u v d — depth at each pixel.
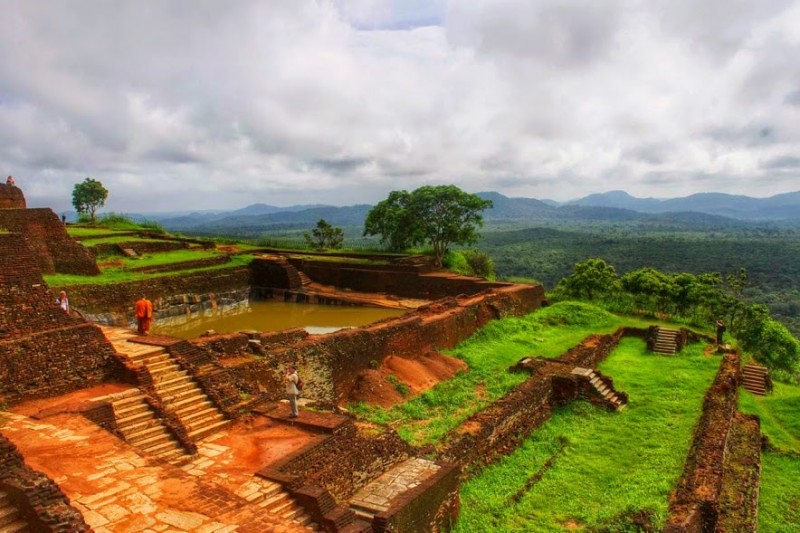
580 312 40.97
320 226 70.06
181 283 41.06
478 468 17.91
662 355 32.56
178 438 13.83
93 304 33.44
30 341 14.42
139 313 19.22
